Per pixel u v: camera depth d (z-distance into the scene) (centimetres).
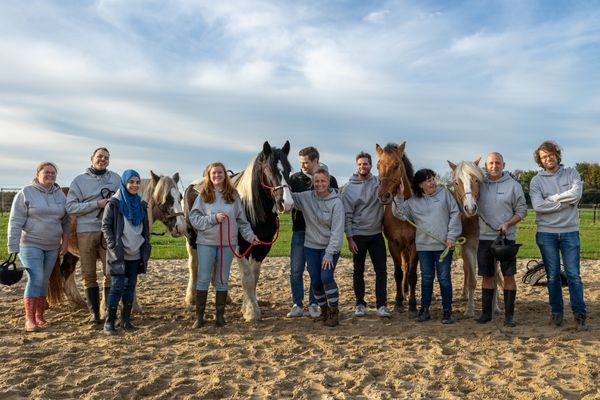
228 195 583
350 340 540
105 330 562
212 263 589
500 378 423
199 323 591
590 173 5719
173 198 647
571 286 585
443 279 604
